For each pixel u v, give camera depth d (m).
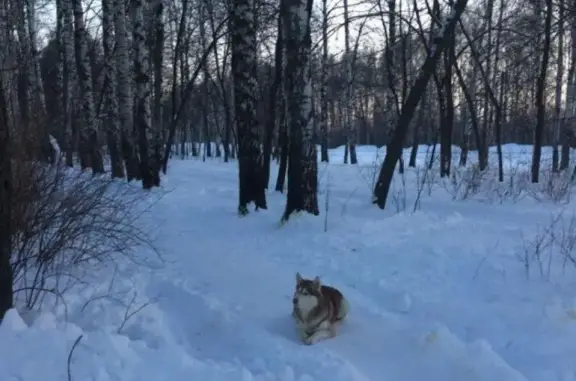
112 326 4.70
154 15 19.19
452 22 9.45
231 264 6.86
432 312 5.09
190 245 7.88
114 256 6.92
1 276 4.23
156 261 6.99
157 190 13.43
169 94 35.53
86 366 3.65
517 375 3.74
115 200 8.82
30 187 5.20
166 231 8.79
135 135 16.36
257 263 6.89
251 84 9.82
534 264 6.10
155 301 5.58
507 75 23.86
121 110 15.89
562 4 15.20
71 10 20.03
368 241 7.33
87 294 5.38
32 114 5.84
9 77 5.73
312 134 8.72
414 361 4.21
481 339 4.27
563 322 4.52
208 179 17.72
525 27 17.23
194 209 10.92
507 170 19.56
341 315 4.84
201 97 37.09
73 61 20.28
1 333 3.88
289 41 8.58
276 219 9.23
